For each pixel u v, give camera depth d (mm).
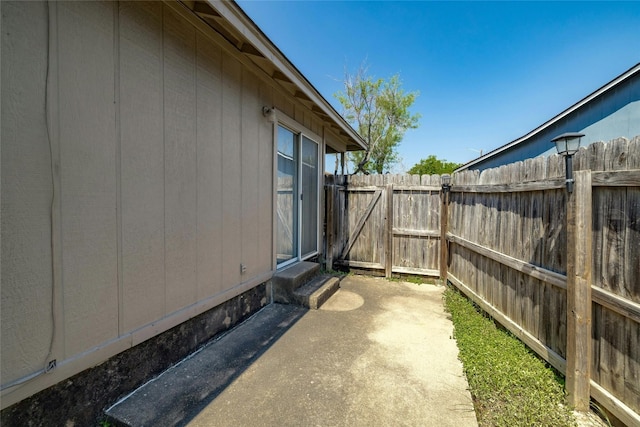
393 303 4023
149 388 2074
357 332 3074
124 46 1908
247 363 2439
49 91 1514
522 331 2783
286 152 4348
